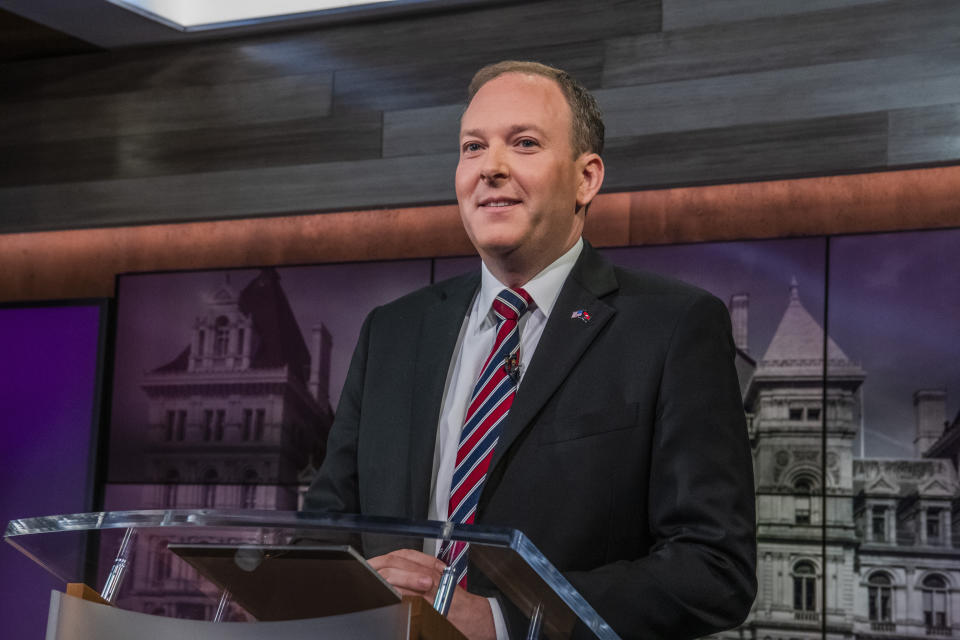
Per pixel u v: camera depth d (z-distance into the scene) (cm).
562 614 89
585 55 362
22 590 407
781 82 339
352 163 390
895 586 310
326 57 399
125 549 95
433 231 398
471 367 154
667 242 365
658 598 121
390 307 172
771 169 337
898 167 327
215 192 407
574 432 140
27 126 438
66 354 421
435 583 93
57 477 414
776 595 319
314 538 88
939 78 323
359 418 165
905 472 313
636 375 141
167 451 400
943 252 318
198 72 417
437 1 377
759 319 332
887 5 331
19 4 383
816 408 324
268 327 395
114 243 442
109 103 428
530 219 147
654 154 350
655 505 136
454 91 380
